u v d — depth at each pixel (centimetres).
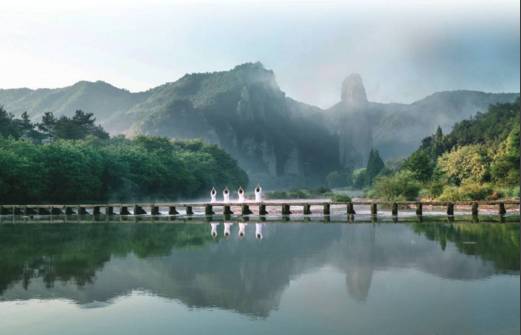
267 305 1730
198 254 2805
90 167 10156
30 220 5900
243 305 1734
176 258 2683
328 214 5903
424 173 10706
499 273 2184
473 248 2895
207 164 17488
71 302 1800
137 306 1738
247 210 6238
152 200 12788
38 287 2033
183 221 5306
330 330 1463
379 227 4203
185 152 17850
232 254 2798
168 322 1555
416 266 2370
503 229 3916
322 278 2134
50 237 3822
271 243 3234
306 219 5256
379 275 2181
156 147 16575
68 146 10594
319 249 2947
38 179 8688
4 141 9519
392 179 9262
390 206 7956
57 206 6881
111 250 3027
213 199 6519
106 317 1614
